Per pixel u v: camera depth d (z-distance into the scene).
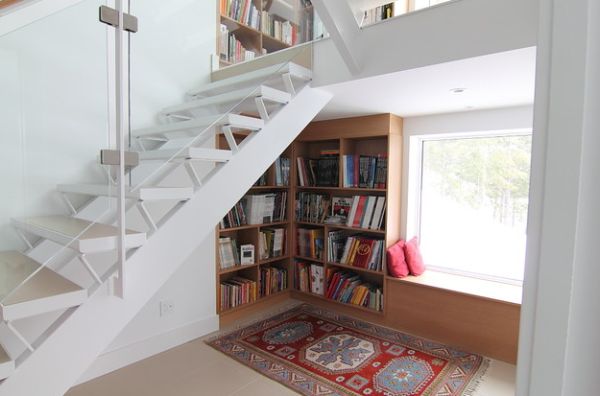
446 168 3.52
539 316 0.47
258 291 3.72
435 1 2.74
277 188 4.10
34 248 1.87
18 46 1.91
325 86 2.38
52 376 1.42
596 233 0.42
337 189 3.96
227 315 3.43
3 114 1.84
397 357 2.82
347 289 3.65
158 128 2.26
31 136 1.97
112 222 1.83
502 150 3.20
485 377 2.56
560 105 0.45
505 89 2.44
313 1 1.97
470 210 3.38
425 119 3.42
